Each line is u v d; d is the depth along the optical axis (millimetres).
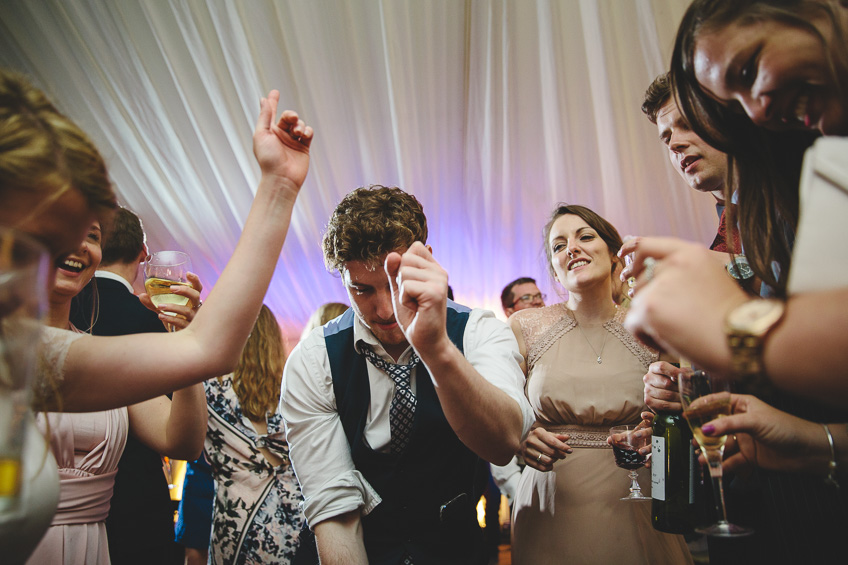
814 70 706
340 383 1553
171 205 6469
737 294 612
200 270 6809
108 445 1454
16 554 609
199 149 6145
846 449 1038
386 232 1399
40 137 673
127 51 5629
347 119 6055
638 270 697
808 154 625
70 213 705
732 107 954
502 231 6418
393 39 5633
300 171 1019
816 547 1073
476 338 1612
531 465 1897
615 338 2156
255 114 5969
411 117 6016
